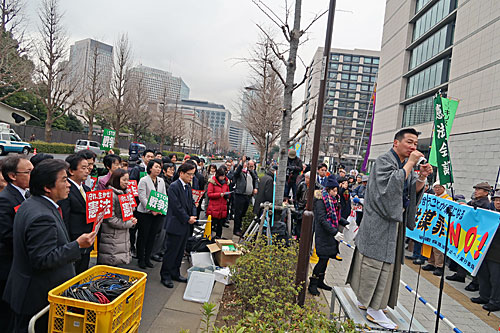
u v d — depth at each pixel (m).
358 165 64.38
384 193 2.63
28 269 2.25
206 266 4.88
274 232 5.48
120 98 27.94
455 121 18.88
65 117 40.09
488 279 4.89
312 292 4.64
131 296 2.28
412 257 7.29
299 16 5.16
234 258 5.02
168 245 4.57
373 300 2.75
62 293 2.21
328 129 47.09
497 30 16.41
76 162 3.44
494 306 4.67
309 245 3.61
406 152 2.77
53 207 2.42
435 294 5.25
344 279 5.64
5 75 17.50
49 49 21.89
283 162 5.51
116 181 4.17
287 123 5.43
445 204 5.58
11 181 2.81
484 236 4.64
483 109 16.80
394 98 29.62
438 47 23.08
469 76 18.27
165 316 3.65
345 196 6.67
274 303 2.79
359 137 70.19
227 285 4.55
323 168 7.05
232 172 9.48
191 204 4.86
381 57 33.97
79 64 30.39
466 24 18.98
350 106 71.50
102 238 4.08
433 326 4.10
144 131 47.56
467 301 5.06
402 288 5.45
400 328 2.80
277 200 5.55
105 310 1.95
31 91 22.86
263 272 3.59
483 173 16.22
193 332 3.36
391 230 2.73
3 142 21.19
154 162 5.23
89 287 2.27
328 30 3.61
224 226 8.77
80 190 3.54
